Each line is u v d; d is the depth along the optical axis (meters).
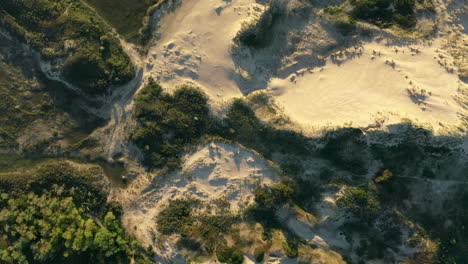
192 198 34.47
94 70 34.72
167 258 33.94
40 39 34.97
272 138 33.28
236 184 34.25
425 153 31.67
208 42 34.78
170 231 33.81
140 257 34.59
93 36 35.03
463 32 32.88
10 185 34.69
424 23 33.00
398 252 32.81
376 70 32.38
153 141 34.91
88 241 33.50
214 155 34.66
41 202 33.88
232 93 34.50
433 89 31.47
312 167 33.31
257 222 33.84
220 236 33.47
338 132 31.30
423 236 32.19
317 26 33.56
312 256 33.06
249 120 33.66
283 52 34.38
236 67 34.28
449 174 32.41
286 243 33.06
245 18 34.00
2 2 34.94
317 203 33.16
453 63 32.03
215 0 34.97
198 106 34.53
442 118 30.89
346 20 32.59
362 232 33.22
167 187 34.97
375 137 30.88
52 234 33.09
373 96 31.92
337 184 32.69
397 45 32.69
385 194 32.09
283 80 34.09
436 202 32.72
